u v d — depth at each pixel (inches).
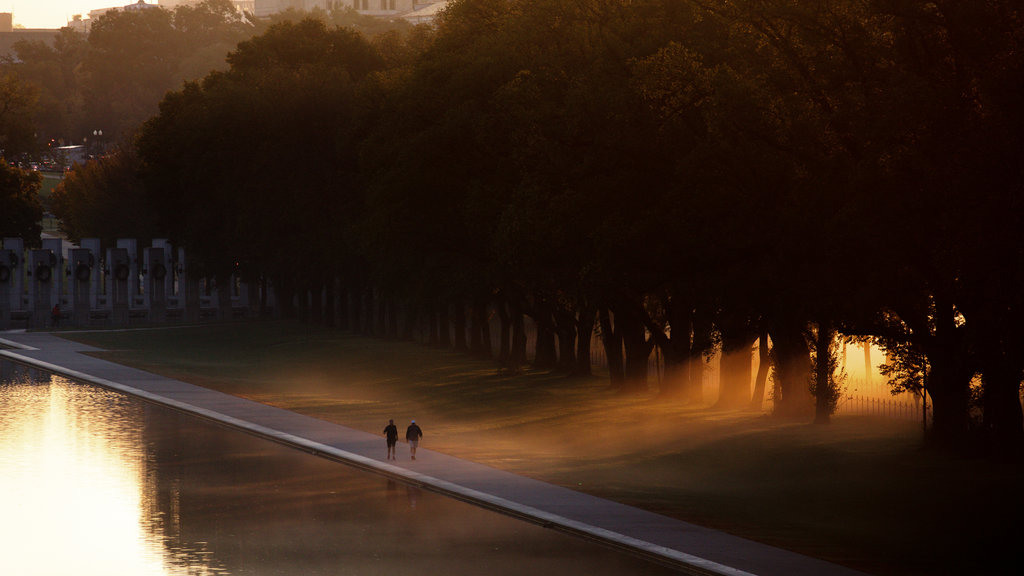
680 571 1863.9
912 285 2539.4
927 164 2304.4
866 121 2386.8
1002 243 2199.8
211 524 2218.3
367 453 2992.1
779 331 3260.3
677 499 2423.7
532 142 3292.3
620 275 3221.0
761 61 2728.8
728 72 2659.9
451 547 2018.9
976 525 2169.0
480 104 3865.7
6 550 2028.8
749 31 2731.3
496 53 3791.8
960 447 2780.5
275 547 2032.5
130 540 2096.5
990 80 2261.3
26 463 2888.8
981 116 2358.5
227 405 4023.1
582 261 3459.6
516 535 2116.1
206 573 1872.5
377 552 1988.2
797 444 3009.4
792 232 2588.6
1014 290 2250.2
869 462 2753.4
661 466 2822.3
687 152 2920.8
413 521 2235.5
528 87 3319.4
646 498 2427.4
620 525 2137.1
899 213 2335.1
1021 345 2496.3
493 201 3791.8
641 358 4195.4
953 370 2775.6
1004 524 2171.5
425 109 4168.3
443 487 2532.0
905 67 2470.5
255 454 3065.9
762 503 2384.4
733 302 2935.5
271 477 2721.5
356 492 2539.4
